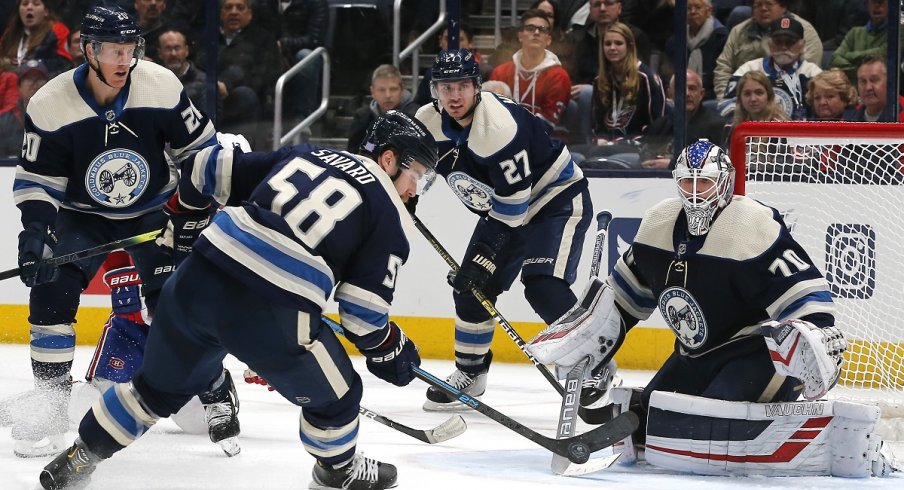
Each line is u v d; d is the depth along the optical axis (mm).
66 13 15664
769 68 14398
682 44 14461
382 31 15859
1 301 15266
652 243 8133
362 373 13500
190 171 7191
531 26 14781
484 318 11289
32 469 7828
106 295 15109
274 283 6301
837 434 7855
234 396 8445
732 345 8023
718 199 7676
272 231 6352
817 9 14281
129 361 9266
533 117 10641
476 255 10070
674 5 14430
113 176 8891
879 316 12430
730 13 14438
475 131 9992
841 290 12547
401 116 6941
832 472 7910
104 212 9086
